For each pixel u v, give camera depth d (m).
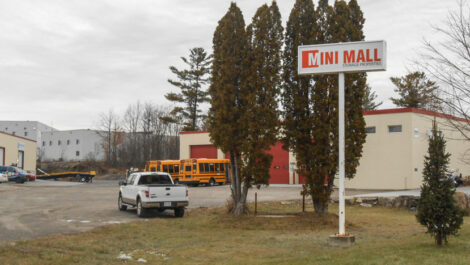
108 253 10.34
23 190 35.22
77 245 10.95
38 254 9.69
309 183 15.66
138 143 85.38
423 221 10.17
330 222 15.14
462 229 13.68
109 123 85.06
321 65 12.32
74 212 19.39
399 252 9.28
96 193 32.31
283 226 14.80
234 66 16.55
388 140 32.16
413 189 30.73
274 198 25.00
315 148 15.33
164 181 19.28
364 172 33.06
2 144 53.50
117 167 81.38
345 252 9.81
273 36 16.27
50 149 94.44
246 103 16.42
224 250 10.86
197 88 70.62
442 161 10.12
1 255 9.36
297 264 8.57
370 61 11.96
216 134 16.78
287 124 15.96
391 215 19.00
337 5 15.55
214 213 18.56
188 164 40.53
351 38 15.56
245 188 16.91
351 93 15.33
